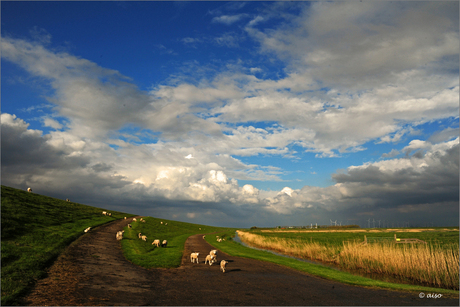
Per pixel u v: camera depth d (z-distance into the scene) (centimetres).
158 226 8638
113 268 2028
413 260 2634
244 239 8050
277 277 2144
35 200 5622
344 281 2100
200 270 2277
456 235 8106
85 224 4919
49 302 1151
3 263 1723
